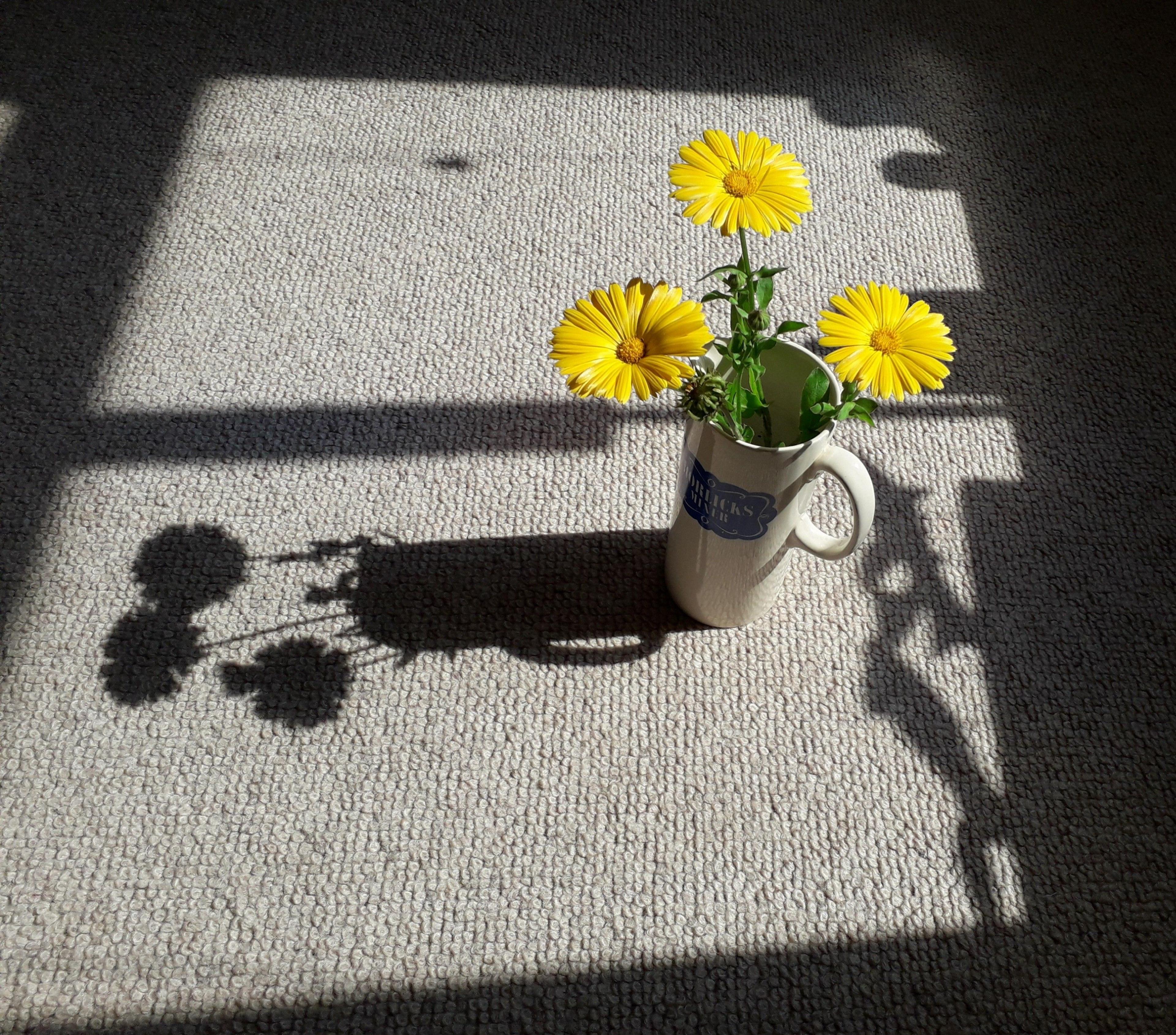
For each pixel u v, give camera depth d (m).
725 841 0.71
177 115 1.05
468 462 0.86
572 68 1.13
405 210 1.00
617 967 0.67
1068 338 0.95
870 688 0.77
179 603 0.78
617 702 0.76
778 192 0.61
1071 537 0.85
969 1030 0.67
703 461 0.67
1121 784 0.75
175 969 0.66
